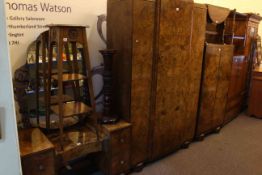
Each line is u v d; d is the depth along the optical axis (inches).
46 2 78.5
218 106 129.3
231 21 131.3
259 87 155.4
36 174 63.8
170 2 84.4
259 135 130.7
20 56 76.4
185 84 102.3
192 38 99.2
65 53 81.2
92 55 93.8
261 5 186.9
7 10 71.2
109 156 80.3
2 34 42.6
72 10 85.0
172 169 95.0
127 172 89.0
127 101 83.7
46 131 77.6
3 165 47.8
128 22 76.7
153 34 83.1
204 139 124.3
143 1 76.9
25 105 78.6
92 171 91.1
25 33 76.1
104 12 93.5
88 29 90.6
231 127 142.6
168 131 100.6
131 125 84.7
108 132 78.6
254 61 171.6
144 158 93.8
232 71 136.2
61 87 65.5
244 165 99.4
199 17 99.7
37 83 75.7
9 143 47.3
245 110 176.6
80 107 75.3
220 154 108.2
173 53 92.0
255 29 163.6
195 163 99.9
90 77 71.6
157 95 90.8
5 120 45.7
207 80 114.7
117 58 84.6
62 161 70.5
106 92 84.4
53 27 64.1
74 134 80.2
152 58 85.4
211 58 113.1
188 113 109.1
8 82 44.6
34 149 63.2
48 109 75.1
